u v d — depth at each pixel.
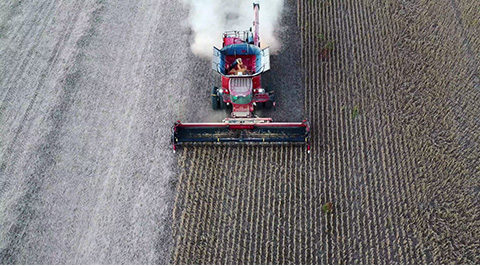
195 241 12.86
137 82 17.08
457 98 15.88
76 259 12.62
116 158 14.84
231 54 15.39
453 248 12.31
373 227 12.92
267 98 14.76
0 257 12.65
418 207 13.18
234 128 14.67
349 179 14.00
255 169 14.38
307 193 13.75
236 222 13.19
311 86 16.67
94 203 13.77
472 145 14.52
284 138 14.45
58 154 15.00
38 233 13.13
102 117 16.03
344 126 15.38
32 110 16.36
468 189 13.47
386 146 14.66
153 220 13.34
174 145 14.53
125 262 12.52
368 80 16.69
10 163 14.79
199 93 16.58
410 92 16.20
